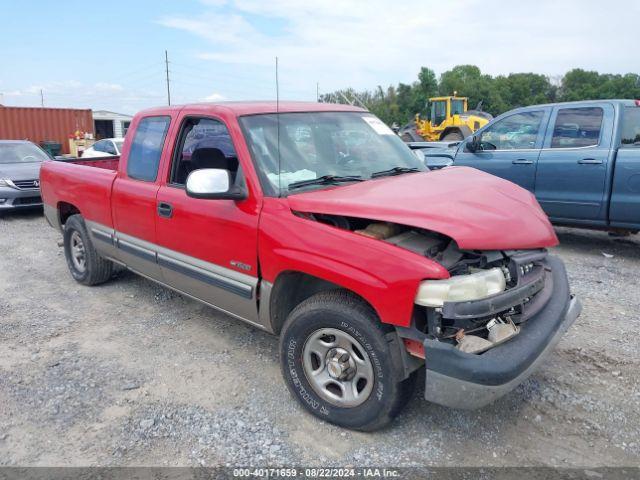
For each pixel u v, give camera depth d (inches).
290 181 141.3
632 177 252.8
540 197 286.5
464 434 125.4
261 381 150.9
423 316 112.3
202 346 173.2
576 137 274.8
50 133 916.0
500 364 106.6
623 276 238.4
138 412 136.1
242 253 141.8
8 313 203.3
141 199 177.8
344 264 117.4
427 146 426.6
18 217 418.3
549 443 122.1
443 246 119.0
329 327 123.7
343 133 165.2
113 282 238.5
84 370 157.6
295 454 119.2
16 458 119.2
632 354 162.4
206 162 159.3
